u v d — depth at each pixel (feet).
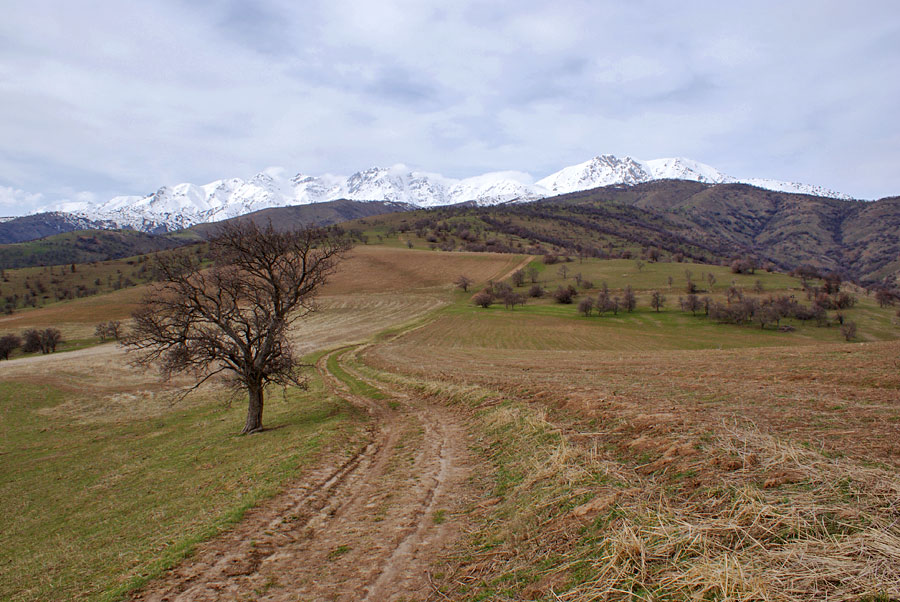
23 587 30.50
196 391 146.51
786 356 72.13
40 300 500.33
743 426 29.32
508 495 30.91
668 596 15.31
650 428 32.96
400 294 402.11
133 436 97.60
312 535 30.89
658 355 107.14
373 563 25.20
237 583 25.08
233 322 84.23
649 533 18.80
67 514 50.67
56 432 110.63
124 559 31.17
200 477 54.13
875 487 17.47
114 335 300.40
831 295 388.16
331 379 132.05
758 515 17.49
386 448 53.67
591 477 27.43
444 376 96.07
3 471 80.59
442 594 20.63
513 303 368.27
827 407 31.99
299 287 84.89
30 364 203.62
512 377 79.30
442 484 37.29
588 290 432.66
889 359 53.21
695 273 489.26
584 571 18.52
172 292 76.69
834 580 13.46
